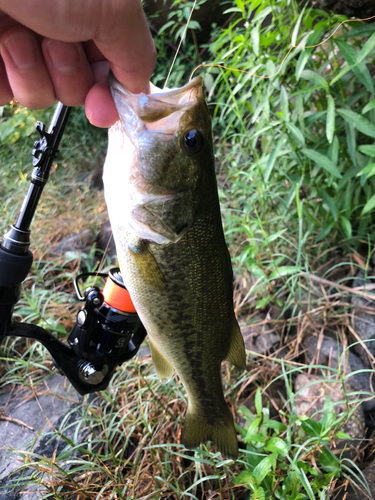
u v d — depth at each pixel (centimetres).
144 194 24
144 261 25
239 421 40
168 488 34
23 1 15
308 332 48
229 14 93
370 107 42
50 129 23
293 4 49
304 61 45
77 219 72
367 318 47
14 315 54
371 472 34
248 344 48
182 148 24
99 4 16
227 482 33
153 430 38
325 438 33
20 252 23
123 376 44
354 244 54
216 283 28
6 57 19
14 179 87
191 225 25
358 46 52
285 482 32
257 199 57
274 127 54
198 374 31
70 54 20
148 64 20
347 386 41
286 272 46
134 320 28
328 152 49
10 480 35
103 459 35
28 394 44
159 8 91
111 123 22
